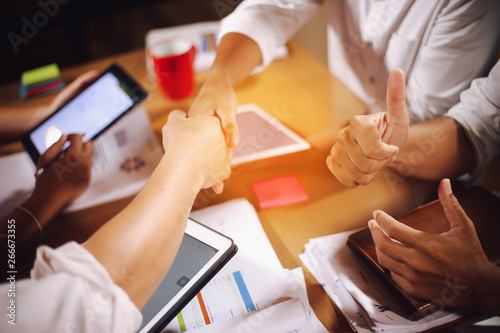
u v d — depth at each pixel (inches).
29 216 26.3
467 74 30.5
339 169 24.7
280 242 25.1
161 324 19.8
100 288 16.4
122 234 17.7
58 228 26.5
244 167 29.5
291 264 23.8
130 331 17.1
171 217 18.9
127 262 17.3
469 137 28.0
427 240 21.0
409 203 26.4
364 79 39.9
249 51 34.0
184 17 96.0
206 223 26.1
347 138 22.9
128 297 16.8
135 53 42.4
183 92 35.8
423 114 33.9
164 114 34.9
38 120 34.1
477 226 22.8
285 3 36.2
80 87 35.3
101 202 28.0
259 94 36.3
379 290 22.0
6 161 31.4
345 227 25.5
